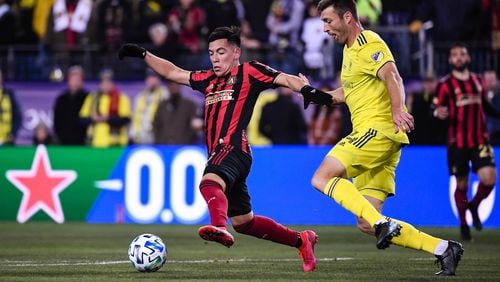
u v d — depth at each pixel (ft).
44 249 114.32
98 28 204.13
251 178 165.58
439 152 162.61
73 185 170.71
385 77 77.77
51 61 205.98
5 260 98.73
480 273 84.94
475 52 194.70
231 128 81.35
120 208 168.86
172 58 194.59
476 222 135.44
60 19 205.77
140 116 188.34
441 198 162.20
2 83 198.90
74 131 188.03
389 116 79.92
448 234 142.61
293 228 155.63
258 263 95.96
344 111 173.68
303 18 197.26
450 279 78.43
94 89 203.92
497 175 160.56
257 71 81.71
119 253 108.47
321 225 163.84
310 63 194.80
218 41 81.97
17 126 191.42
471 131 133.59
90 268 89.40
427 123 177.78
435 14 195.11
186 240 129.90
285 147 165.68
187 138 182.09
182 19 197.47
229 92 81.82
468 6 194.39
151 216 166.81
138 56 85.71
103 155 170.09
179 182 165.58
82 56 205.77
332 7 81.30
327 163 78.59
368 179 83.92
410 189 162.30
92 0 205.67
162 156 166.61
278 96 181.16
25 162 172.45
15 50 207.51
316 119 181.27
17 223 165.68
